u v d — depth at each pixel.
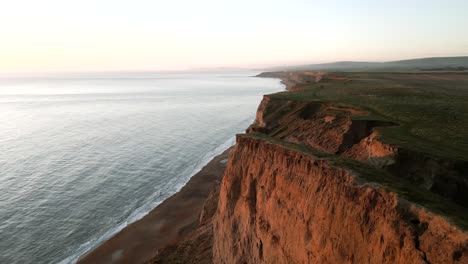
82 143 72.25
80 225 37.06
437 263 8.90
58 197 43.88
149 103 153.88
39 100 173.25
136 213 40.06
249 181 20.91
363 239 11.40
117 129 88.69
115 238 33.81
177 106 140.75
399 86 54.19
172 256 26.92
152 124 96.94
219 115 114.94
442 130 21.72
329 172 14.22
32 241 33.69
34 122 100.62
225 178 23.95
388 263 10.21
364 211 11.68
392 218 10.55
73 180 49.88
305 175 15.83
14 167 54.84
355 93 46.94
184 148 70.38
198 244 27.36
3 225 36.31
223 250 22.39
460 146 17.84
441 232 9.14
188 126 94.50
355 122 25.45
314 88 60.12
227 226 22.27
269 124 42.06
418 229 9.84
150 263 26.64
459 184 14.53
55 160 59.25
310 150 17.58
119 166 57.06
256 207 19.58
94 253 31.36
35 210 40.00
